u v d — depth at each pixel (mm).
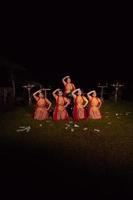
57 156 8945
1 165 8273
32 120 13633
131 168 7965
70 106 15125
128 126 12383
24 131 11781
